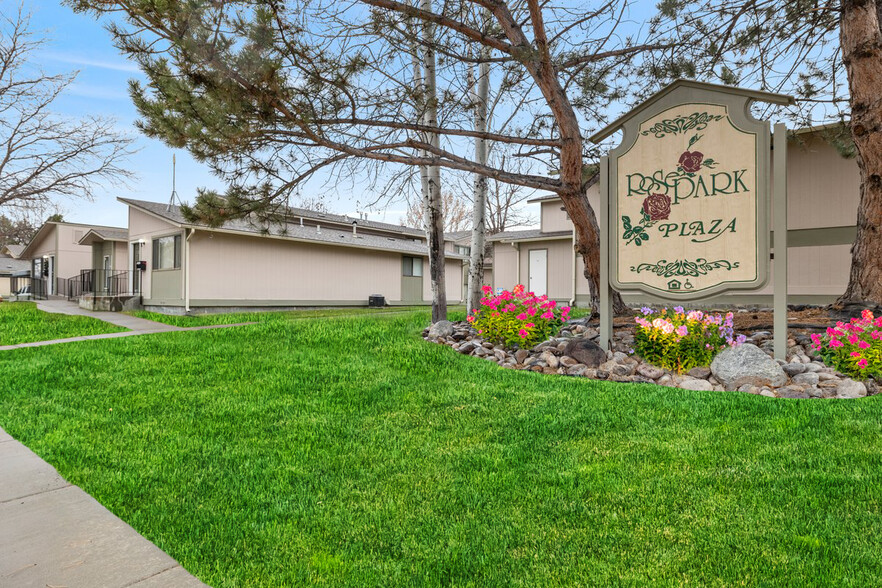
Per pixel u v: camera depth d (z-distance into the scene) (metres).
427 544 2.25
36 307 14.73
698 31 8.16
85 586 1.95
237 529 2.41
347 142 7.14
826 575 1.92
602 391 4.69
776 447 3.21
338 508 2.61
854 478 2.71
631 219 6.03
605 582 1.94
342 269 18.34
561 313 7.12
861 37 6.00
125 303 15.48
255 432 3.84
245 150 6.20
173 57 5.28
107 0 5.07
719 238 5.47
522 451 3.34
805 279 10.30
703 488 2.70
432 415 4.17
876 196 6.05
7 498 2.74
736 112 5.41
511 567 2.06
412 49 7.97
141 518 2.53
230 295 14.91
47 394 5.01
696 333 5.35
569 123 6.99
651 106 5.95
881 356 4.50
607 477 2.88
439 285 8.79
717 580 1.92
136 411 4.41
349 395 4.80
